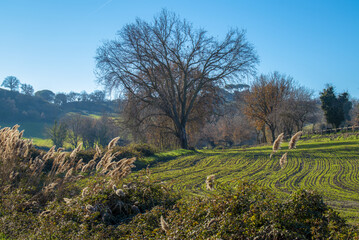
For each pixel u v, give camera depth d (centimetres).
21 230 845
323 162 2425
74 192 1194
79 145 1205
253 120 6631
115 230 806
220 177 1989
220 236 596
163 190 1069
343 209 1005
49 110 9106
